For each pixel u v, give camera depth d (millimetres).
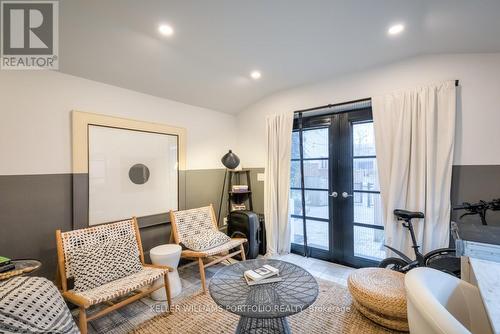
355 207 2941
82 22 1724
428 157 2217
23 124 1982
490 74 2088
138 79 2555
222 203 3818
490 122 2084
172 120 3127
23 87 1984
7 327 1007
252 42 2117
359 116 2852
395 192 2385
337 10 1687
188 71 2596
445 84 2188
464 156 2176
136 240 2365
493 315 821
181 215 2877
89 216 2326
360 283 1940
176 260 2396
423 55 2344
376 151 2539
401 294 1764
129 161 2648
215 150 3697
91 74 2311
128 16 1704
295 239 3469
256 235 3270
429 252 2150
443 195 2203
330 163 3102
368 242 2857
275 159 3355
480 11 1578
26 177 1994
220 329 1877
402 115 2369
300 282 1705
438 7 1593
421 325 919
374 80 2629
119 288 1809
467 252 1436
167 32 1916
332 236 3109
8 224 1908
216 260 2707
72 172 2238
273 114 3391
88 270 1862
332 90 2934
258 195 3711
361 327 1856
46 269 2074
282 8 1668
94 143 2367
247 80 2994
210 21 1800
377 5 1619
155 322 1967
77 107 2285
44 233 2076
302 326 1877
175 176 3119
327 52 2316
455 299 1164
